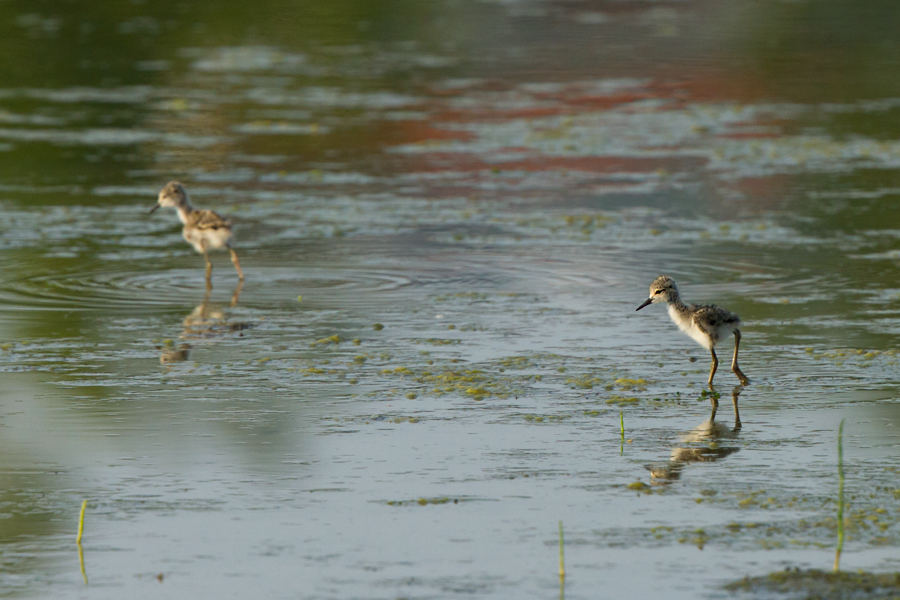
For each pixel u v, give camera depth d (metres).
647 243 21.86
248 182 27.39
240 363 14.71
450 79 41.31
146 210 24.55
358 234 22.64
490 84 40.50
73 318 16.89
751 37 49.25
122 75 41.72
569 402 13.11
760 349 15.27
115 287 18.77
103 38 48.31
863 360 14.70
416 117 35.25
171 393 13.46
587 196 26.03
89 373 14.25
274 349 15.38
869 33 49.66
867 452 11.40
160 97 38.09
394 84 40.47
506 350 15.32
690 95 38.84
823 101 37.66
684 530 9.60
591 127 34.19
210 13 54.44
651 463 11.16
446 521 9.84
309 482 10.75
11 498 10.39
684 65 43.66
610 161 29.80
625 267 20.14
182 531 9.70
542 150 31.11
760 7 57.31
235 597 8.55
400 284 19.09
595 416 12.62
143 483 10.73
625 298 18.17
